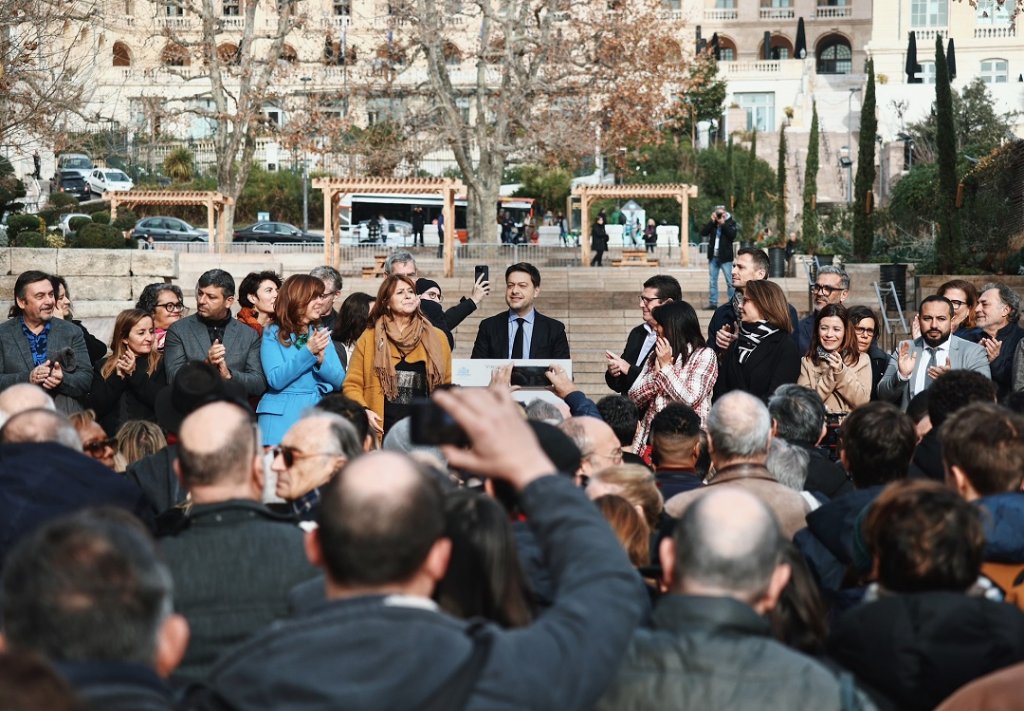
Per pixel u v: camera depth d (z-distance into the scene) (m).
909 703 3.58
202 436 4.16
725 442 5.50
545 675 2.79
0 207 26.28
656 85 41.25
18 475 4.57
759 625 3.31
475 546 3.36
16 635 2.54
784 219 44.75
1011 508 4.38
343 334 10.32
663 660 3.25
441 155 63.59
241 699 2.80
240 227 54.25
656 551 4.91
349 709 2.72
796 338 10.58
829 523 4.87
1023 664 3.18
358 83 44.44
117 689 2.53
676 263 37.94
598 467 5.68
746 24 88.75
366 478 2.95
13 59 19.16
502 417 3.08
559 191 61.09
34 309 9.60
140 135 55.25
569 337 23.11
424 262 35.34
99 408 9.20
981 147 46.19
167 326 9.91
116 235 24.28
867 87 26.67
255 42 69.81
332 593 2.99
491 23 45.19
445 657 2.77
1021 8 23.22
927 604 3.59
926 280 20.56
